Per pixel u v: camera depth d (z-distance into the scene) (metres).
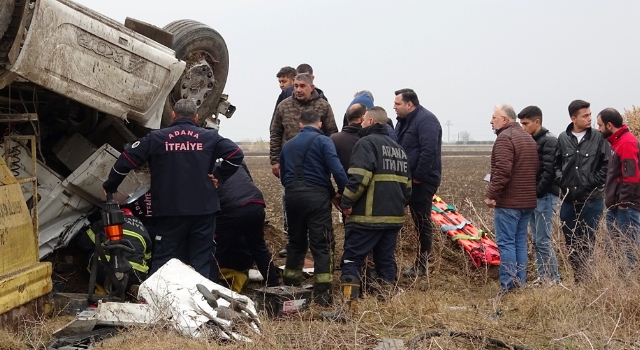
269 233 9.27
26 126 6.60
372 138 6.62
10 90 6.36
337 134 7.35
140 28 7.20
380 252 6.78
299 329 5.44
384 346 5.09
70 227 6.69
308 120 6.83
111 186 6.00
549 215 7.39
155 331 5.01
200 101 8.06
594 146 7.11
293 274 6.89
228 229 6.88
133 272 6.14
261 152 72.81
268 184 23.08
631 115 12.94
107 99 6.29
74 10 5.79
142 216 7.18
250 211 6.84
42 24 5.43
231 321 5.09
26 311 5.41
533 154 7.00
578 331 5.25
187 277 5.55
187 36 7.80
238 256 7.27
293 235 6.84
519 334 5.59
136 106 6.64
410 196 7.50
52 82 5.68
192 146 6.08
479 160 48.88
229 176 6.23
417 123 7.67
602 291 5.99
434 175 7.78
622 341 5.24
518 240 7.19
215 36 8.16
